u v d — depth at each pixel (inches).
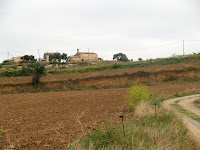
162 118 426.6
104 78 1895.9
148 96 697.0
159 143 282.8
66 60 4532.5
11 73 2306.8
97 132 304.3
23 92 1685.5
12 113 723.4
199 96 1100.5
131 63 2652.6
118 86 1788.9
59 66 3009.4
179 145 299.0
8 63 3558.1
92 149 260.2
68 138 368.5
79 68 2544.3
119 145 275.9
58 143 343.0
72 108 788.6
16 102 1066.7
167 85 1643.7
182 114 605.6
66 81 1841.8
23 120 578.2
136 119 418.9
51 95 1354.6
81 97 1176.2
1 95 1501.0
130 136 303.1
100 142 282.0
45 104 946.7
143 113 480.4
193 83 1689.2
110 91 1473.9
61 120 550.6
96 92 1444.4
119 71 2177.7
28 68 1801.2
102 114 621.0
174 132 343.6
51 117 607.5
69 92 1535.4
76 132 405.4
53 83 1813.5
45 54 4788.4
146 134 329.7
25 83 1776.6
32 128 468.8
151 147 272.2
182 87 1477.6
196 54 2687.0
